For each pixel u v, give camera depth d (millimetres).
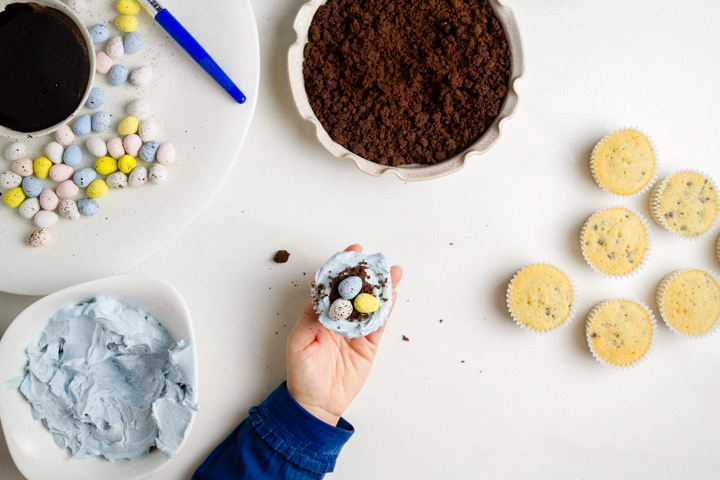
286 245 721
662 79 739
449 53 667
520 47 667
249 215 717
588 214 738
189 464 713
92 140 642
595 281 742
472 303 734
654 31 735
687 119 744
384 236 727
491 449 738
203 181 654
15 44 607
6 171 640
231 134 652
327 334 690
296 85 663
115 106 650
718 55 741
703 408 747
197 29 649
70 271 652
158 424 649
